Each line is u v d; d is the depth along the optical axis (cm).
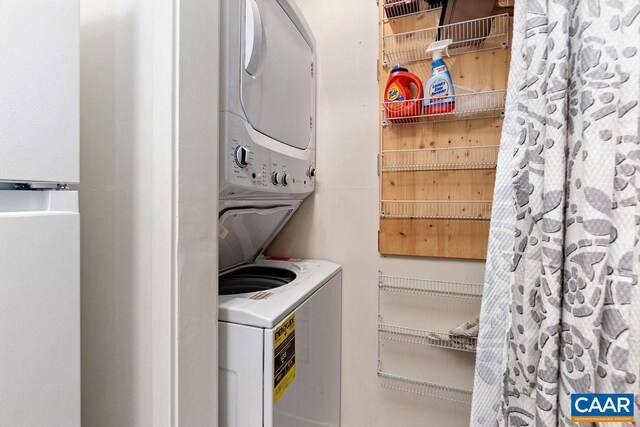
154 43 103
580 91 102
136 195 107
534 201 114
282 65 187
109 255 112
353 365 244
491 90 200
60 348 79
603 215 96
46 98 77
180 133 103
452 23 199
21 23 72
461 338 205
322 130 248
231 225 194
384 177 230
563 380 104
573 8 106
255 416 130
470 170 210
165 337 103
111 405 112
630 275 95
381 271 236
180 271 104
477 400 138
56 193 81
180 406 104
